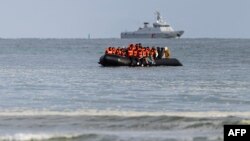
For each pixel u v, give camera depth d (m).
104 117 101.19
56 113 105.38
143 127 93.69
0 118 100.19
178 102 129.00
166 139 84.62
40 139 84.56
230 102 129.12
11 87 161.12
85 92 149.12
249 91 151.62
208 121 96.81
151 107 120.00
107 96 140.12
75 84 170.62
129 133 89.19
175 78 190.38
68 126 94.50
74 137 85.62
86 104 124.19
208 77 195.12
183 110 115.38
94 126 94.50
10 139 84.06
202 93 146.88
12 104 122.94
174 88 159.50
